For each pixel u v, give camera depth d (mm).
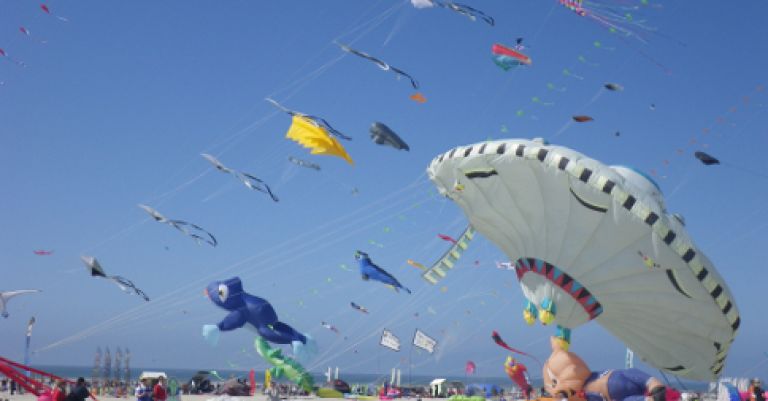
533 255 33156
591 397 32594
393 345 46656
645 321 33625
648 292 31688
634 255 30422
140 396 37281
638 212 28750
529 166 30141
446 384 70438
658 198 30984
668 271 30250
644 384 31578
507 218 33125
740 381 39938
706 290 30172
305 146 28484
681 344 34656
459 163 32062
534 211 31781
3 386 60844
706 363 35594
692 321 32531
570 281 32281
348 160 28656
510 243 34562
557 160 29312
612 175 29109
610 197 28891
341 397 61219
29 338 37656
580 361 33438
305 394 62562
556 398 33344
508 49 30047
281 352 51031
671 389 31656
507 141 30516
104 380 70562
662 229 28781
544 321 32719
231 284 41562
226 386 61438
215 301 41656
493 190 32156
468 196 33562
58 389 31109
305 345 42469
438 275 40188
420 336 44219
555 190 30328
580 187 29250
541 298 33281
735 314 31375
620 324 34656
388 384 70812
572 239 31359
